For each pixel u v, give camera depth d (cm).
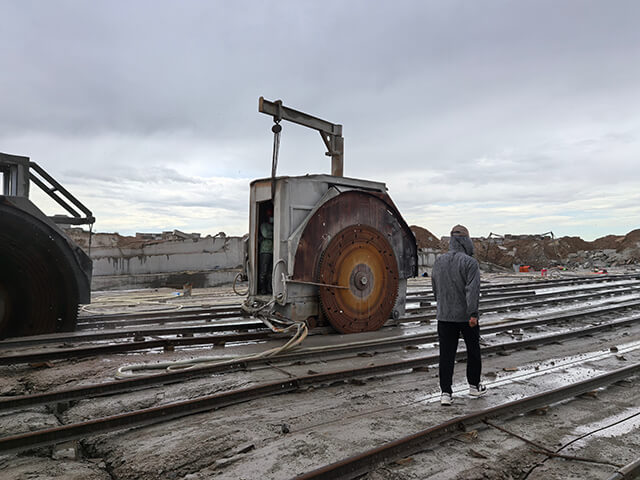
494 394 511
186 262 2192
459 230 508
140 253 2058
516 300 1537
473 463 342
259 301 904
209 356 685
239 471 327
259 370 620
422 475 323
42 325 827
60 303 845
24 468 338
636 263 4916
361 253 923
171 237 2450
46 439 361
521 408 445
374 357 710
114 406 470
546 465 341
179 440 381
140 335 834
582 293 1822
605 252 5428
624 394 518
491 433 399
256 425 415
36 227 801
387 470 331
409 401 489
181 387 536
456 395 511
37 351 697
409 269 1038
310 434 395
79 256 863
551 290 1941
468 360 499
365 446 368
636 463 322
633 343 816
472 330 488
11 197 772
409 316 1094
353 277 908
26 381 563
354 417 438
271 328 823
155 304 1377
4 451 346
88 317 1020
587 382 510
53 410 470
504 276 3231
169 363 616
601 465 340
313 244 867
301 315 869
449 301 479
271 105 893
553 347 781
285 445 371
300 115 955
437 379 582
